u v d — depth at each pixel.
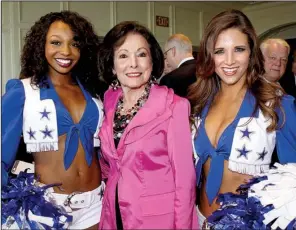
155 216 1.51
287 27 6.61
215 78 1.72
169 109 1.57
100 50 1.70
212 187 1.58
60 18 1.71
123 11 5.03
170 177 1.55
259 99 1.58
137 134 1.57
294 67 4.10
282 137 1.58
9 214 1.51
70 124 1.69
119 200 1.56
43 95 1.67
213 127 1.64
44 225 1.52
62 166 1.69
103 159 1.83
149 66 1.63
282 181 1.52
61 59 1.67
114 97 1.73
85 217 1.74
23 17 4.13
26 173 1.63
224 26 1.58
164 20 5.54
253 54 1.61
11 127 1.62
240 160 1.54
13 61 4.08
